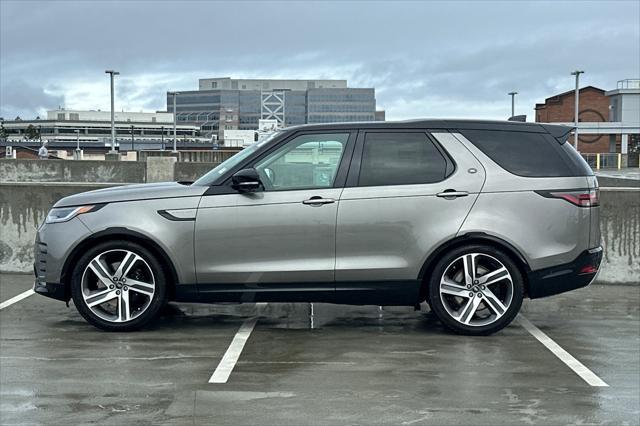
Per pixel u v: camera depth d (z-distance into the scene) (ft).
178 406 17.34
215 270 23.17
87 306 23.47
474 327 23.43
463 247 23.22
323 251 23.11
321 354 21.61
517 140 23.86
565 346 22.79
